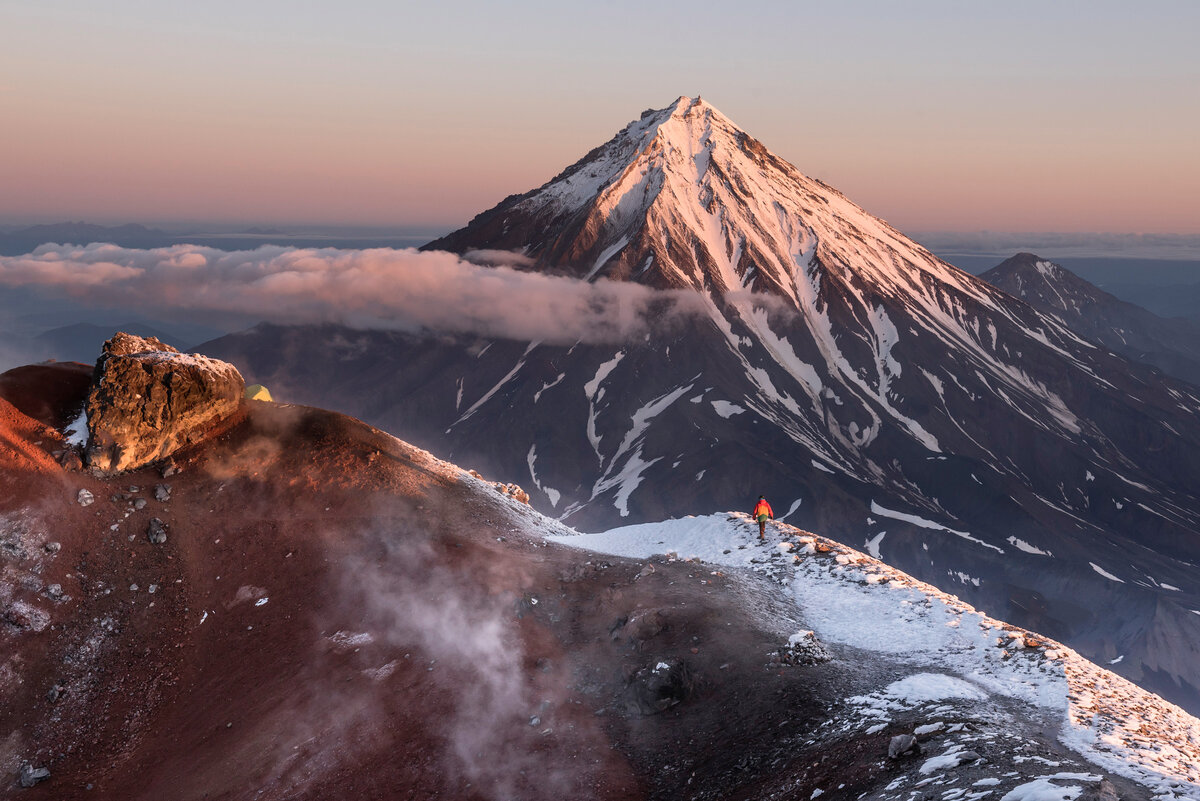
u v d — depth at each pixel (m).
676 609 34.19
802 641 29.98
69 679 36.44
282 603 39.38
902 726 21.64
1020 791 14.98
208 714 34.06
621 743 27.34
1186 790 17.08
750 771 23.06
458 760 27.92
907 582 37.31
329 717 31.73
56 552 40.38
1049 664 27.27
